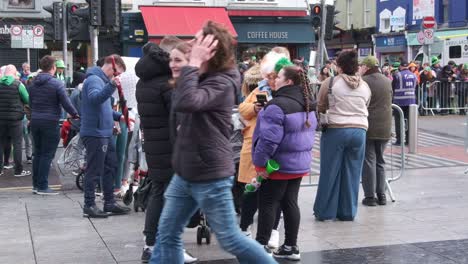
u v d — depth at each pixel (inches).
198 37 175.5
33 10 1059.9
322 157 311.4
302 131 239.3
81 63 1083.9
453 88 917.2
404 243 268.1
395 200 362.3
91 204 323.9
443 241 270.7
